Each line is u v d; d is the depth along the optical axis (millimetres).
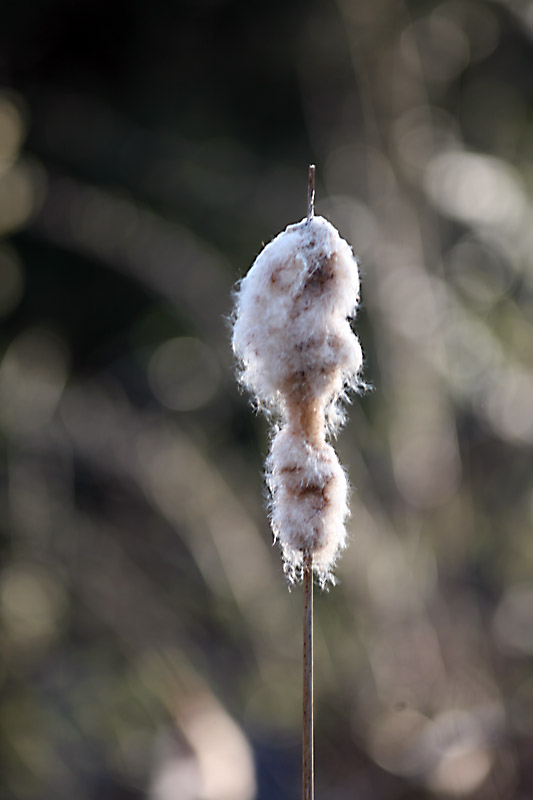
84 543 3072
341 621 2980
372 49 3248
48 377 3150
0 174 2951
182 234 3545
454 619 2807
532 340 3217
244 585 2924
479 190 3041
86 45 4727
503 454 3102
